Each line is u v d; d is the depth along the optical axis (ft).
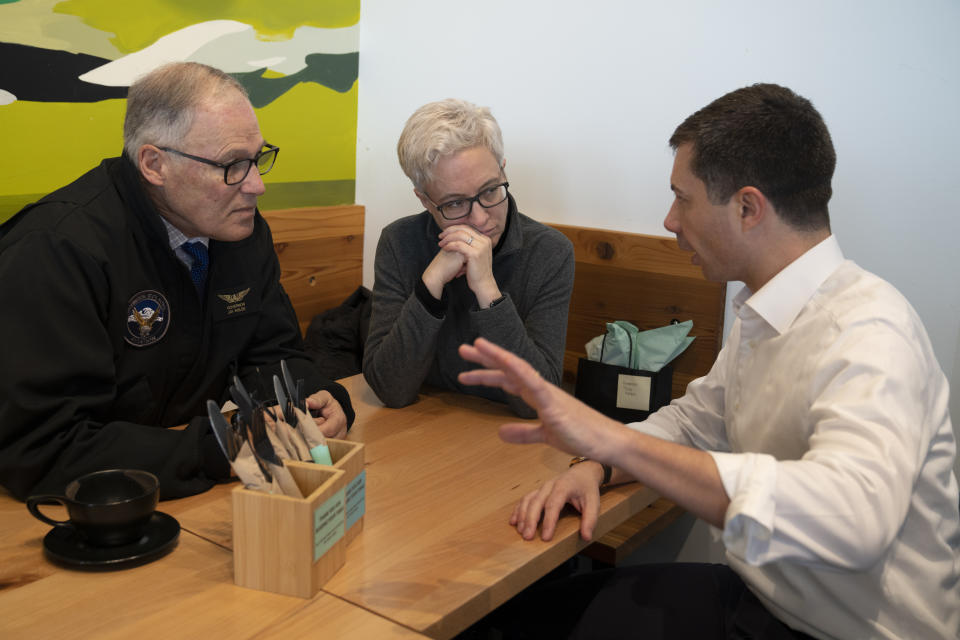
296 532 3.28
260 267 5.70
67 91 6.37
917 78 6.28
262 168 5.17
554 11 7.63
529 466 4.83
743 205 3.96
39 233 4.42
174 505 4.15
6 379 4.11
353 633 3.12
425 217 6.38
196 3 7.10
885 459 3.14
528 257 6.15
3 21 5.89
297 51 8.07
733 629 4.22
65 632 3.04
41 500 3.68
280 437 3.79
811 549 3.07
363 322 8.29
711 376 5.14
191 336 5.24
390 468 4.72
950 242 6.38
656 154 7.34
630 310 7.59
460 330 6.18
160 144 4.64
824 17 6.51
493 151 5.66
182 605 3.26
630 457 3.25
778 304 4.03
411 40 8.46
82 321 4.41
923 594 3.83
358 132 8.99
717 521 3.25
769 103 3.89
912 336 3.62
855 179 6.66
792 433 3.87
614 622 4.63
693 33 7.03
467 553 3.79
